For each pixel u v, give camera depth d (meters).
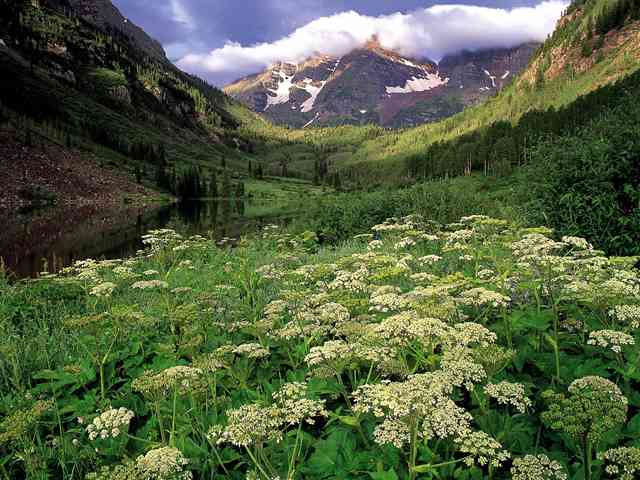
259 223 52.41
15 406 5.34
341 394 5.36
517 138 169.25
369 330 5.02
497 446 3.44
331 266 8.95
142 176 178.75
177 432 4.54
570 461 4.01
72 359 6.59
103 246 40.31
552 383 4.77
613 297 5.30
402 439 3.62
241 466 4.47
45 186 122.75
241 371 5.61
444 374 3.93
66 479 4.25
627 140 9.88
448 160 195.50
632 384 4.97
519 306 6.43
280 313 7.88
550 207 10.89
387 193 24.88
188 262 14.45
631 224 9.36
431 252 11.66
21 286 12.39
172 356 6.36
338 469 3.90
